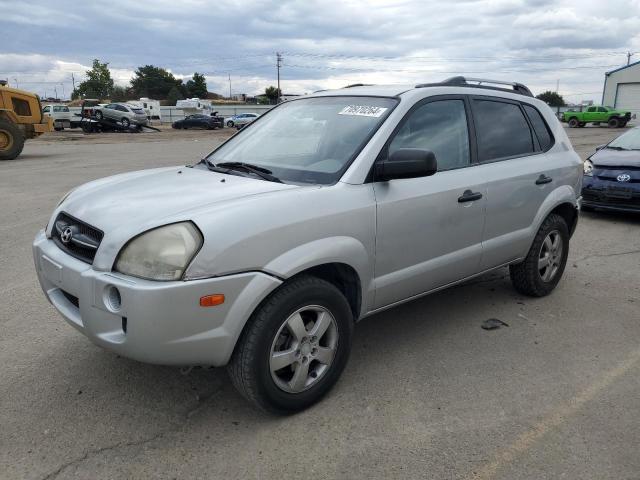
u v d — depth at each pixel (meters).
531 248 4.63
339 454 2.73
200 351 2.64
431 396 3.26
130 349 2.58
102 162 15.50
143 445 2.79
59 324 4.18
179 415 3.04
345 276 3.25
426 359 3.73
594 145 22.31
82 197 3.25
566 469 2.63
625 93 53.34
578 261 6.10
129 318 2.52
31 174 12.60
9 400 3.16
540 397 3.26
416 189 3.48
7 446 2.76
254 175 3.41
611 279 5.46
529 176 4.38
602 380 3.46
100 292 2.62
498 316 4.48
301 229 2.87
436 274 3.73
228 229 2.63
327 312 3.06
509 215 4.24
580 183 5.07
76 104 58.59
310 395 3.08
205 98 114.94
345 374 3.51
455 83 4.11
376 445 2.80
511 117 4.48
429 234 3.59
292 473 2.59
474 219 3.91
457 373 3.54
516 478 2.57
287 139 3.75
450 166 3.82
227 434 2.88
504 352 3.85
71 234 2.92
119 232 2.67
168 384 3.36
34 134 16.94
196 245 2.57
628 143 8.79
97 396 3.22
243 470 2.61
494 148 4.23
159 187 3.21
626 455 2.73
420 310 4.60
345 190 3.13
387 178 3.24
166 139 28.81
